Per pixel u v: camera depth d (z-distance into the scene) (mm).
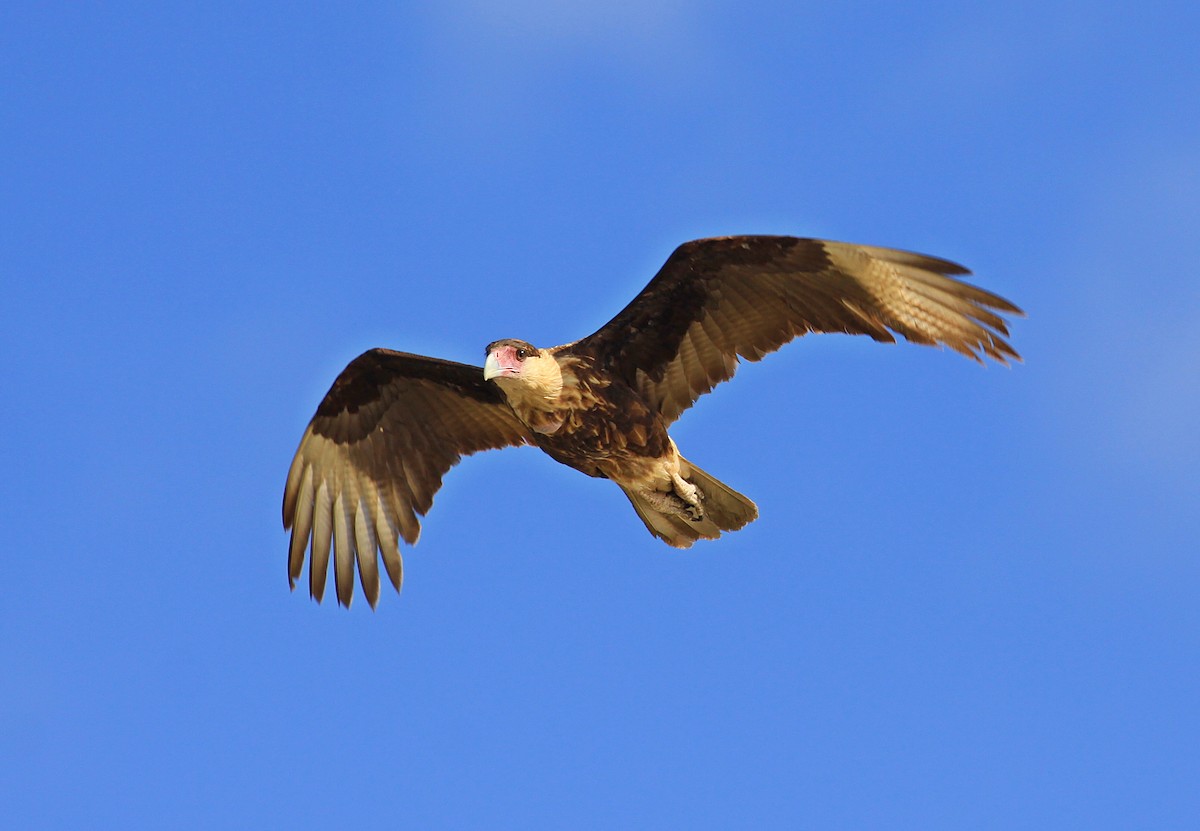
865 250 12664
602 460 14273
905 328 12883
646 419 14000
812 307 13320
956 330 12633
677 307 13750
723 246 13164
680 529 14875
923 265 12484
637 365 14094
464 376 14953
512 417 15227
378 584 15328
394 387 15352
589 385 13883
